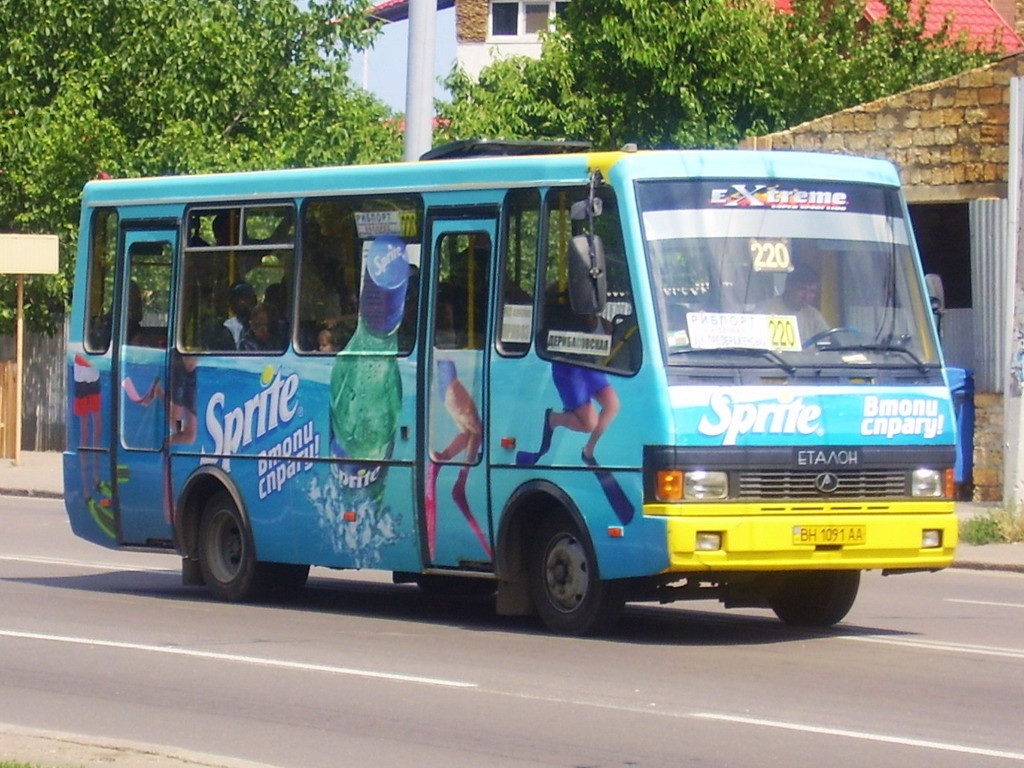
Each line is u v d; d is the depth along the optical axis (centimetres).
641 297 1467
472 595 1961
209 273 1875
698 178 1509
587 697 1248
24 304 4178
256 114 4181
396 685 1298
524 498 1558
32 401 4319
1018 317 2444
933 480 1536
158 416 1917
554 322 1539
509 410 1570
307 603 1856
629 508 1466
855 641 1548
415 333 1659
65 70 4112
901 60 4553
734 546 1444
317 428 1753
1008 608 1823
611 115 4203
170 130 3959
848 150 3077
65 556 2358
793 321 1508
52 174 3966
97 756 995
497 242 1591
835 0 4638
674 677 1336
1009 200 2628
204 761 984
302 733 1123
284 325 1794
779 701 1234
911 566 1523
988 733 1123
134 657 1435
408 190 1675
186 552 1897
